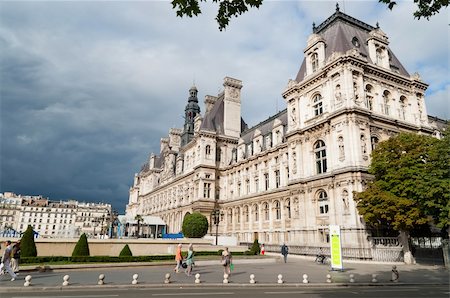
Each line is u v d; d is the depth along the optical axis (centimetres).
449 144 3083
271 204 5528
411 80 4644
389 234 3778
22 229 15362
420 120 4575
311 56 4816
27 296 1495
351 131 3822
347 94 3953
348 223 3647
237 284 1969
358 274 2527
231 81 7962
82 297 1467
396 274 2144
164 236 6750
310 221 4216
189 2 841
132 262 3066
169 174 9281
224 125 7594
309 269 2902
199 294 1603
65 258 2928
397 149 3325
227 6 880
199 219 4934
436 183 2917
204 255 3878
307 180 4338
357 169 3647
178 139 10044
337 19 4803
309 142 4491
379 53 4650
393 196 3073
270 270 2811
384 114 4256
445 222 2830
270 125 6306
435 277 2370
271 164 5697
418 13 998
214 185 7031
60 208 16550
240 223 6344
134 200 13012
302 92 4769
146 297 1483
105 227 11806
